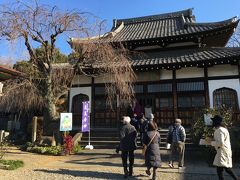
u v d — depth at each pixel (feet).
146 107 58.59
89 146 46.60
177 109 56.49
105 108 61.16
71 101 63.77
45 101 47.32
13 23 39.75
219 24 60.95
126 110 59.31
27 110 64.08
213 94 54.80
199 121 37.73
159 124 57.06
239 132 34.78
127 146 26.18
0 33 39.55
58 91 48.65
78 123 62.39
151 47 66.64
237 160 33.63
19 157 36.76
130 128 26.78
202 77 56.13
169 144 31.73
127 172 26.09
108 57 46.70
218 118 22.71
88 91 63.05
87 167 31.40
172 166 30.81
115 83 51.70
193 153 40.47
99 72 52.42
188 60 54.19
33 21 41.73
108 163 33.99
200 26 65.57
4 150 36.11
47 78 46.34
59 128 45.96
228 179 25.39
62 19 42.39
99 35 46.32
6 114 71.51
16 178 25.46
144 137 25.54
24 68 50.14
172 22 79.30
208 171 28.66
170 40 62.80
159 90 58.54
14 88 44.52
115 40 64.80
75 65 47.44
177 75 57.98
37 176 26.53
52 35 43.65
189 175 27.09
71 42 44.96
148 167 25.25
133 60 62.49
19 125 69.00
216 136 21.91
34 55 44.65
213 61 52.37
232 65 54.60
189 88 56.75
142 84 59.82
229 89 54.03
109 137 50.37
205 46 63.98
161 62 56.29
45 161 35.53
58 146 43.04
